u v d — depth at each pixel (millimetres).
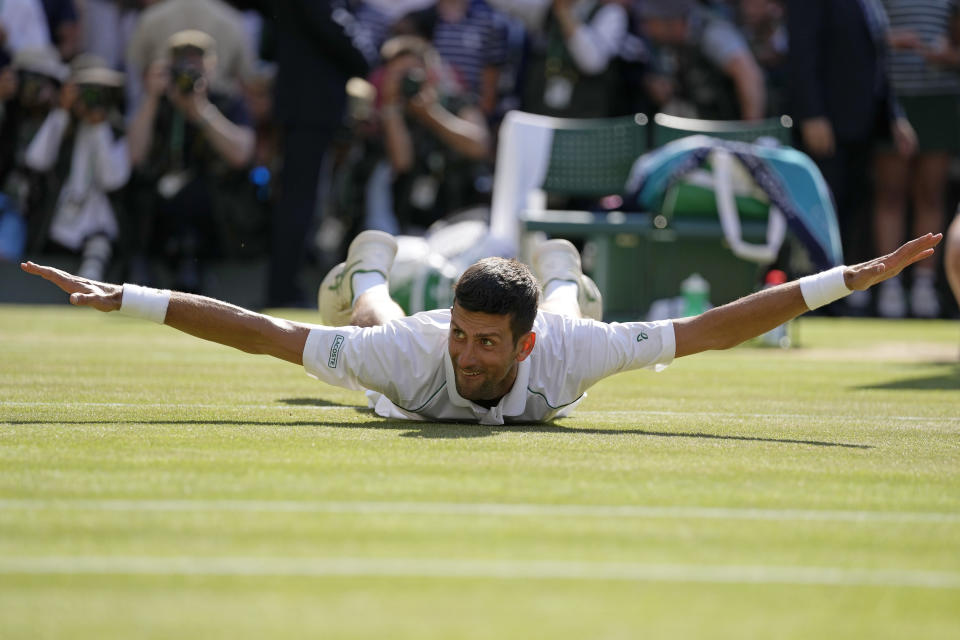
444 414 13633
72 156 36594
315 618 6773
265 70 39094
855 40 36375
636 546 8328
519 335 12680
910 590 7500
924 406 17094
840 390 19281
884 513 9500
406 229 37625
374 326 13703
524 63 39438
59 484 9844
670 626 6734
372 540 8305
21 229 37688
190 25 37781
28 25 36719
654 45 36812
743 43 36531
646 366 13398
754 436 13562
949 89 38906
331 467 10727
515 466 10969
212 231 36500
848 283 12828
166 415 14180
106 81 36219
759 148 29156
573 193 32844
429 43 38531
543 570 7723
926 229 40281
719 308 13328
